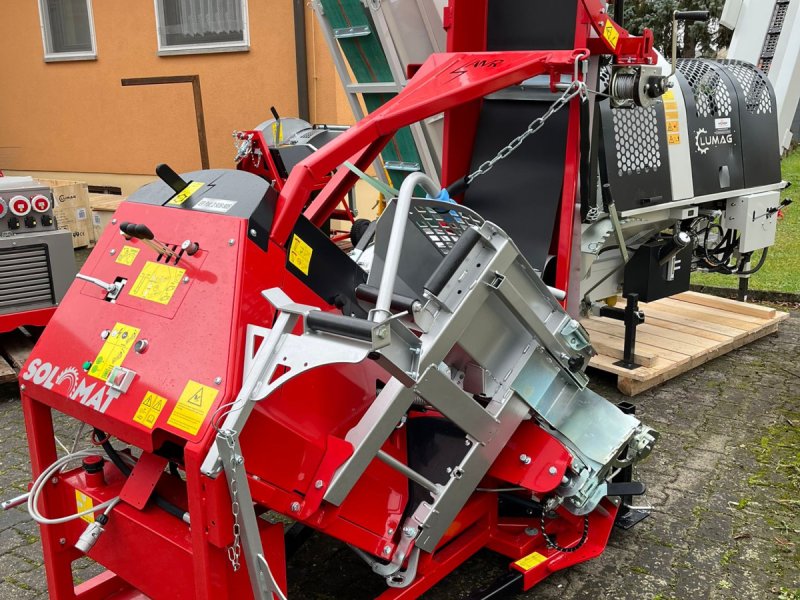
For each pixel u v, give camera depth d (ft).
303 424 6.40
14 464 11.48
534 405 7.78
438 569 7.66
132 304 6.70
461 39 10.96
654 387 14.17
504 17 11.07
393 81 16.21
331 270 7.33
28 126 31.96
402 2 14.84
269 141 18.85
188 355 6.07
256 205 6.43
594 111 9.80
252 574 5.80
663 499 10.24
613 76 10.11
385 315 5.95
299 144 18.26
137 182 29.48
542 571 8.19
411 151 16.24
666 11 29.89
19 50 31.04
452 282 6.79
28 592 8.48
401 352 6.26
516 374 7.59
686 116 13.93
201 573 5.76
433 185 7.34
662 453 11.55
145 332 6.44
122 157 29.55
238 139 18.33
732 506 10.05
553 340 7.72
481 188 11.07
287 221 6.61
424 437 7.85
